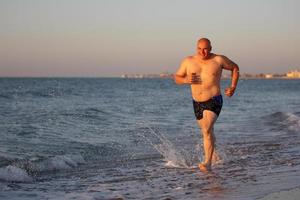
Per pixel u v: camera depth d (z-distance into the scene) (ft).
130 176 25.21
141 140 42.55
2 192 20.88
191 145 39.17
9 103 88.17
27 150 33.19
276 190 19.12
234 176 23.82
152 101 116.78
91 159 31.94
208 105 26.43
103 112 70.79
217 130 52.80
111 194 20.25
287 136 45.44
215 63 26.45
